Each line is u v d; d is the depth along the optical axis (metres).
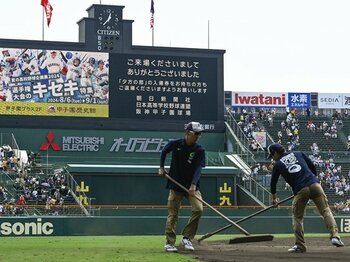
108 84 49.88
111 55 49.84
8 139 48.69
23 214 40.22
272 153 18.56
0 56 48.75
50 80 49.34
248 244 23.66
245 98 68.12
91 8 50.12
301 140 60.44
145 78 50.28
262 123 61.22
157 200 49.16
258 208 45.19
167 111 50.53
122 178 48.72
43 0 52.44
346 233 39.66
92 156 49.72
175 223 18.02
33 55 49.16
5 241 27.19
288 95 68.69
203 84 51.12
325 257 15.94
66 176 48.22
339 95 71.06
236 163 51.50
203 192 49.97
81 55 49.59
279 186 50.75
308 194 18.08
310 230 40.38
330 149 60.47
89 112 49.72
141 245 23.05
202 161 17.73
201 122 51.12
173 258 15.68
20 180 46.78
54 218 36.00
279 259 15.38
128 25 50.22
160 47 50.41
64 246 22.03
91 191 48.16
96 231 37.03
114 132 50.06
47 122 49.34
